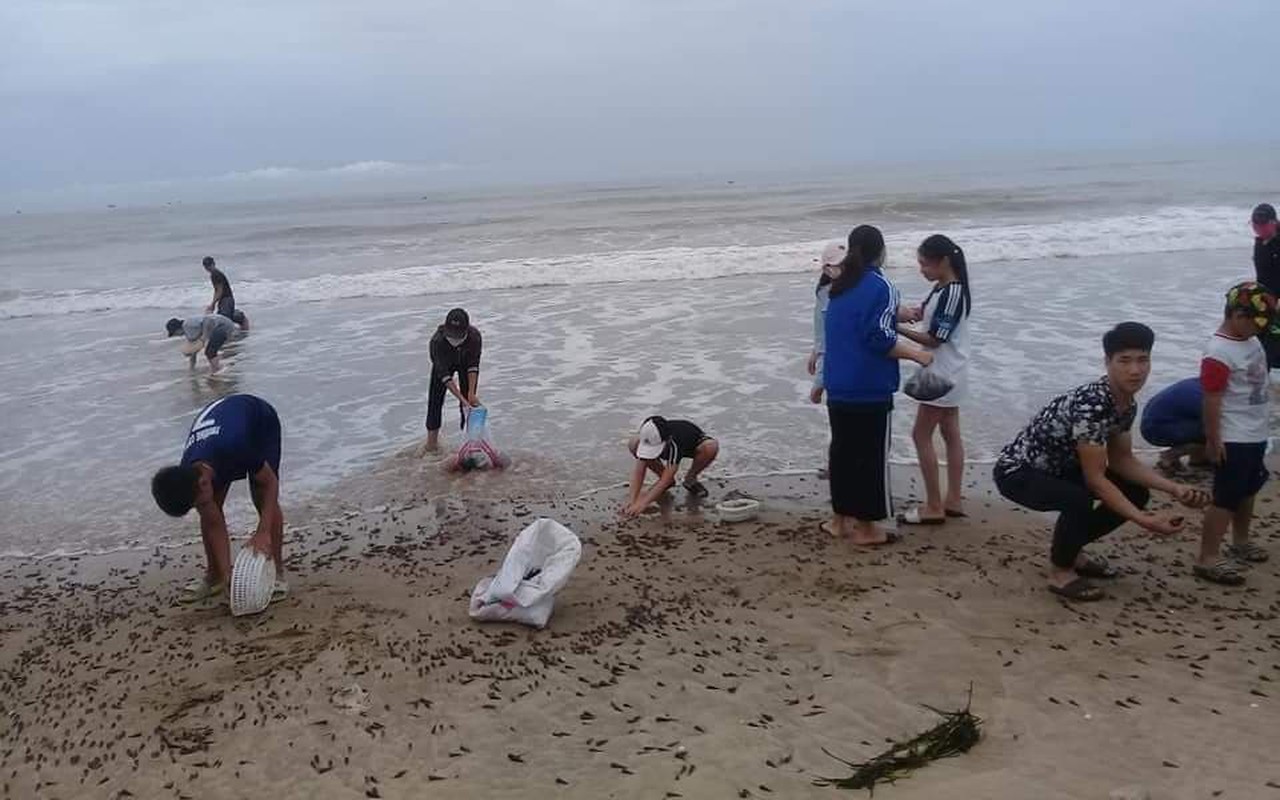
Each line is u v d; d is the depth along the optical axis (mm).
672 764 3996
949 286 6484
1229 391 5504
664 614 5574
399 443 9531
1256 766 3773
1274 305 5398
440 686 4793
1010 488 5691
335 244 27688
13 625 6004
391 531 7277
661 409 10008
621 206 37281
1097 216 25094
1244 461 5531
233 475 5809
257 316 16906
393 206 48719
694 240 23531
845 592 5770
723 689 4660
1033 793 3609
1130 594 5586
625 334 13609
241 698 4766
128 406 11352
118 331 16562
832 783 3793
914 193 36625
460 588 6082
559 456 8836
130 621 5910
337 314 16656
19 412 11289
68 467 9242
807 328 13477
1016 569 6016
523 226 29578
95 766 4238
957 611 5430
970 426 8961
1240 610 5309
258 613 5789
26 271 25141
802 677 4754
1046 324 12703
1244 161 56344
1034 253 19375
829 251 7312
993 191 35844
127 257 27297
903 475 8000
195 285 20812
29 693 5016
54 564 7051
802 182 54312
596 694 4660
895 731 4211
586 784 3879
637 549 6656
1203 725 4133
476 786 3910
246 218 43750
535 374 11633
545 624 5441
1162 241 19828
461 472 8547
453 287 18688
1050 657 4844
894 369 6277
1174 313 12891
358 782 3988
